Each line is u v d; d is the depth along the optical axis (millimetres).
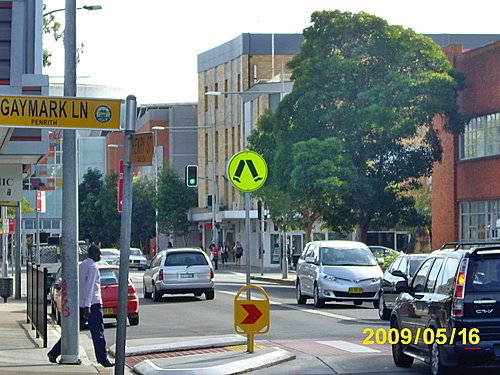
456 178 51969
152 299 39156
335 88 49625
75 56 17656
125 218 14125
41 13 20453
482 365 14867
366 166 50094
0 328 25891
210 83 95625
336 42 50844
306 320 27922
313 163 48031
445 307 15070
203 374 16672
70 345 18219
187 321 28719
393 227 51844
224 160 91562
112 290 27438
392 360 18609
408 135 48469
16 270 40750
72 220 18062
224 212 82188
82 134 123062
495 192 48375
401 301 17422
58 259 41156
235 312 18922
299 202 51094
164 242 105375
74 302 18172
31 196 109750
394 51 50094
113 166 120875
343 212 50031
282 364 18359
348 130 49094
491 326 14789
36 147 21891
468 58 50594
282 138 50719
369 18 50156
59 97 15617
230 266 83188
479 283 14891
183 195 97375
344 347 20938
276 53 88688
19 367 17438
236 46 89125
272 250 80938
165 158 110125
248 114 83438
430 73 48969
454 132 50094
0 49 18938
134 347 20422
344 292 32719
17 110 15508
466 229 51406
